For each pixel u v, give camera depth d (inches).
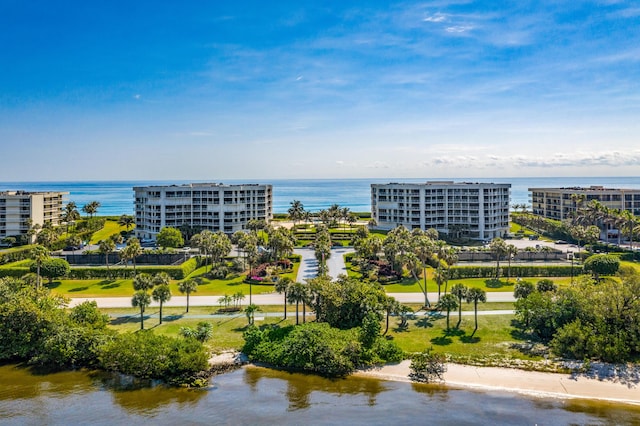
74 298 3636.8
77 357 2536.9
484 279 4156.0
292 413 2066.9
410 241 4328.3
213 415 2054.6
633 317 2549.2
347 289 2955.2
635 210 7303.2
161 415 2054.6
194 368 2361.0
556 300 2839.6
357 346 2492.6
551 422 1978.3
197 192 6766.7
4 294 2856.8
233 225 6791.3
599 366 2412.6
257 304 3437.5
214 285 4042.8
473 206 6737.2
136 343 2466.8
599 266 3954.2
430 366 2391.7
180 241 5802.2
